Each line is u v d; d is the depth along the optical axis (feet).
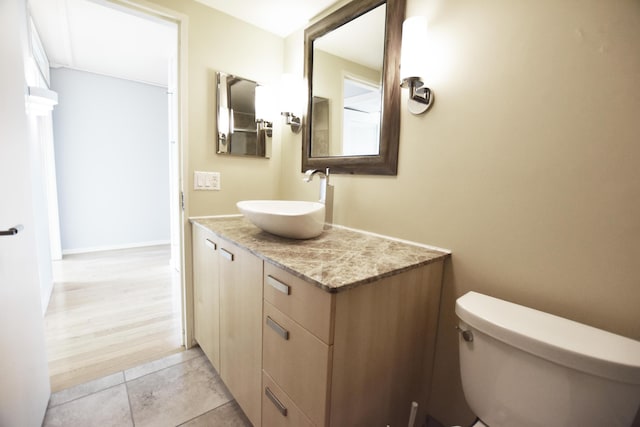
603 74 2.63
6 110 3.22
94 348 6.04
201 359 5.82
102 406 4.58
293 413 3.17
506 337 2.60
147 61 10.48
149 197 13.80
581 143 2.78
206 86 5.72
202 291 5.54
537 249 3.11
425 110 3.98
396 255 3.67
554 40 2.89
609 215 2.66
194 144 5.70
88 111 11.93
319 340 2.75
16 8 3.56
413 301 3.50
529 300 3.19
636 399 2.17
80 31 8.02
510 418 2.66
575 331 2.56
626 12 2.51
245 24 6.08
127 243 13.48
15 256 3.40
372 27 4.59
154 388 5.00
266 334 3.58
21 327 3.53
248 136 6.32
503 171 3.31
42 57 9.11
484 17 3.38
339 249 3.88
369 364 3.09
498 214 3.38
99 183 12.52
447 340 3.96
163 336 6.56
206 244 5.21
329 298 2.61
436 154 3.92
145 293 8.71
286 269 3.12
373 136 4.70
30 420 3.72
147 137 13.43
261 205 5.39
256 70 6.33
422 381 3.94
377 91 4.56
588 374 2.26
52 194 11.06
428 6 3.92
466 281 3.71
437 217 3.96
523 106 3.13
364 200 4.94
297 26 6.21
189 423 4.36
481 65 3.43
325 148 5.67
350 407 2.98
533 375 2.50
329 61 5.42
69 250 12.21
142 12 5.08
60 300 8.09
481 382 2.86
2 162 3.10
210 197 6.03
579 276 2.85
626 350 2.29
